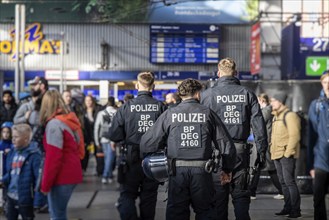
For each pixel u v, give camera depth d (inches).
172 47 1077.1
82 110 484.7
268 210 339.0
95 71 1052.5
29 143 247.0
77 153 236.8
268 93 424.8
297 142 320.2
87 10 1077.8
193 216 266.5
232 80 249.4
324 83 242.1
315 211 247.0
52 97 235.0
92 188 454.9
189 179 217.0
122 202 266.4
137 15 1082.7
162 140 224.4
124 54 1085.1
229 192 245.1
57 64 1069.1
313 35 987.3
